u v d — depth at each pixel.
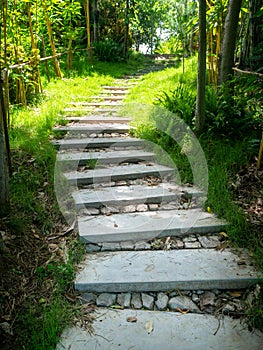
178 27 6.91
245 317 1.98
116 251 2.51
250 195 2.98
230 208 2.80
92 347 1.81
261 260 2.30
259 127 3.82
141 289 2.19
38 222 2.69
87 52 10.20
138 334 1.89
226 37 4.22
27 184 3.01
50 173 3.22
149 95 5.57
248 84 3.87
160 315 2.02
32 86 5.28
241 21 5.35
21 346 1.81
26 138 3.79
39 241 2.53
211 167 3.29
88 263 2.38
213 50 5.34
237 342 1.84
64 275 2.24
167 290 2.19
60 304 2.06
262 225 2.62
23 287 2.14
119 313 2.04
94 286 2.18
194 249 2.50
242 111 3.82
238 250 2.46
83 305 2.09
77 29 7.95
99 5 11.84
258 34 4.78
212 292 2.18
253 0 4.72
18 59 4.84
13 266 2.24
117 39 11.81
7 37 4.79
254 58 4.61
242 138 3.71
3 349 1.78
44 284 2.19
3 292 2.07
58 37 8.64
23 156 3.43
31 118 4.40
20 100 4.90
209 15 4.89
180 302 2.11
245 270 2.26
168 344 1.83
